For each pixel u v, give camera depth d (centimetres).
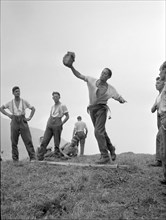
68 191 604
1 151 965
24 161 894
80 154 1351
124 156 1105
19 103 916
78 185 630
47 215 512
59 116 1021
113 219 491
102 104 781
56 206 537
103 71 758
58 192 595
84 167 775
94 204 547
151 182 667
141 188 631
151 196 582
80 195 588
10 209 530
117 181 662
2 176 708
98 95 768
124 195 592
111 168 748
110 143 852
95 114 788
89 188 625
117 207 536
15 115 911
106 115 787
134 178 690
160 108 588
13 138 913
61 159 1028
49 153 1069
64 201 554
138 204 548
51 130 1015
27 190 615
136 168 771
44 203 543
